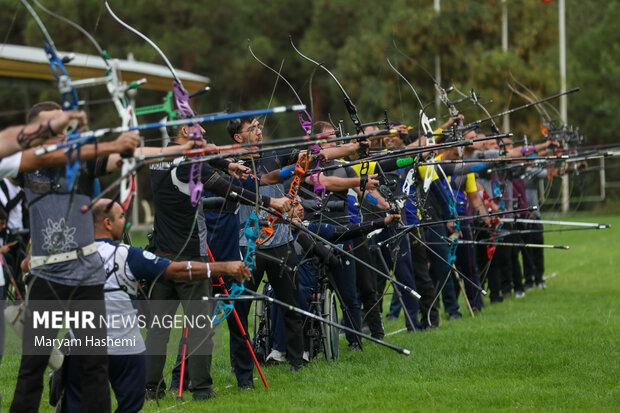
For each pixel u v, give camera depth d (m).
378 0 125.56
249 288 24.39
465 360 27.02
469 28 89.94
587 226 35.25
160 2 105.69
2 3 77.38
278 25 129.00
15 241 20.05
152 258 18.52
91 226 17.69
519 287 44.47
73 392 18.27
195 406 21.55
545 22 101.81
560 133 45.12
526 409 20.67
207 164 21.94
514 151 43.75
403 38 89.62
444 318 37.78
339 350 30.11
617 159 122.94
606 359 26.59
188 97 18.55
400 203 27.88
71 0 86.50
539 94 91.75
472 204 37.16
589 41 139.38
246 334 23.88
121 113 16.33
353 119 25.53
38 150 15.67
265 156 26.53
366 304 31.02
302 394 22.94
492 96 87.88
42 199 17.25
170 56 107.88
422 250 33.66
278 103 117.44
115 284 18.44
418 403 21.61
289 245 25.25
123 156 16.84
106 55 16.42
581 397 21.84
